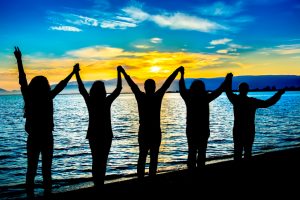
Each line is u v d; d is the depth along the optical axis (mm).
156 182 6242
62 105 102875
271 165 7480
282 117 38625
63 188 7273
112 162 13148
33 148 5496
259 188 5613
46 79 5621
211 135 22469
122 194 5562
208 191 5535
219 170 7156
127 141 21062
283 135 21250
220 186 5820
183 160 12961
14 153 17141
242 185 5836
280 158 8367
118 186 6094
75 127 32969
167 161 12758
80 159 14469
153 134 6004
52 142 5691
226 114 48812
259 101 6855
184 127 29922
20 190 8508
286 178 6273
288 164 7570
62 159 14484
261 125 28781
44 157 5645
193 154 6422
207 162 10016
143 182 6207
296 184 5836
